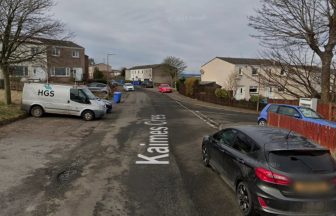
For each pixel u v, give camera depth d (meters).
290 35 15.71
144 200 6.47
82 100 18.52
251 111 33.12
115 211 5.90
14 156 9.56
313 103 16.47
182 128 16.56
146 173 8.32
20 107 19.20
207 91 43.88
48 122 16.88
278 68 20.12
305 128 12.02
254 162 5.80
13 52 19.55
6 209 5.83
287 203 5.17
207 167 8.99
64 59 48.75
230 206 6.27
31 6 18.11
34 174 7.91
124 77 129.25
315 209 5.18
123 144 11.96
